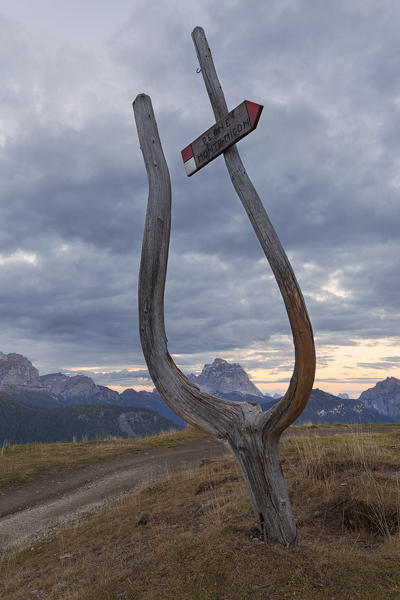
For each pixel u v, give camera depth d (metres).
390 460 6.64
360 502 4.57
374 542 3.88
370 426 18.86
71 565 4.62
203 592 2.90
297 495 5.55
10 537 7.22
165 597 2.94
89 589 3.46
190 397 3.75
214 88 3.99
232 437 3.57
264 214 3.38
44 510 8.72
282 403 3.18
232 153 3.72
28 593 3.95
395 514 4.26
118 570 3.76
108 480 10.85
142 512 6.34
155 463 12.53
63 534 6.64
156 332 3.85
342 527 4.37
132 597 3.07
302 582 2.85
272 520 3.43
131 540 4.95
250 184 3.56
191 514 5.53
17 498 9.52
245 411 3.58
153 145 4.26
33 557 5.72
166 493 7.49
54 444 15.86
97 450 14.60
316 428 18.11
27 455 13.60
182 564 3.38
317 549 3.39
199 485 7.21
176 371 3.83
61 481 10.95
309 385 2.96
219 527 4.14
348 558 3.19
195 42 4.22
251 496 3.57
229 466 8.66
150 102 4.41
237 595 2.81
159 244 3.96
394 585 2.76
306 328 2.96
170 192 4.19
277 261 3.17
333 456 7.24
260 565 3.09
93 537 5.79
